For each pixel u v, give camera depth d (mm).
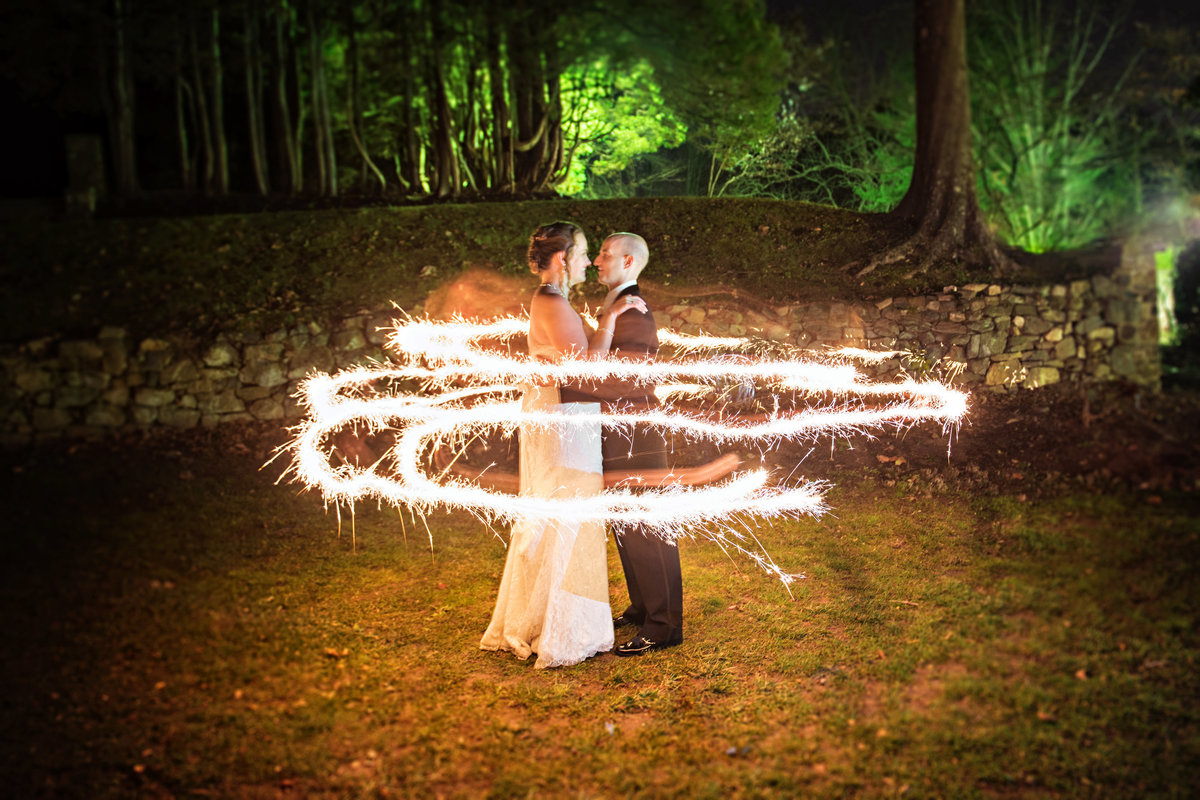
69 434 7828
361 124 14625
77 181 12523
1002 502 5516
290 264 10070
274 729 3252
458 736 3246
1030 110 13953
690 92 12703
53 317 8672
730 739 3182
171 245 10242
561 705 3492
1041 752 2914
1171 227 11047
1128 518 4977
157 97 16734
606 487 3980
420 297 9688
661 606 3926
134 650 3904
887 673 3547
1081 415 7637
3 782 2924
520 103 14625
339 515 5969
